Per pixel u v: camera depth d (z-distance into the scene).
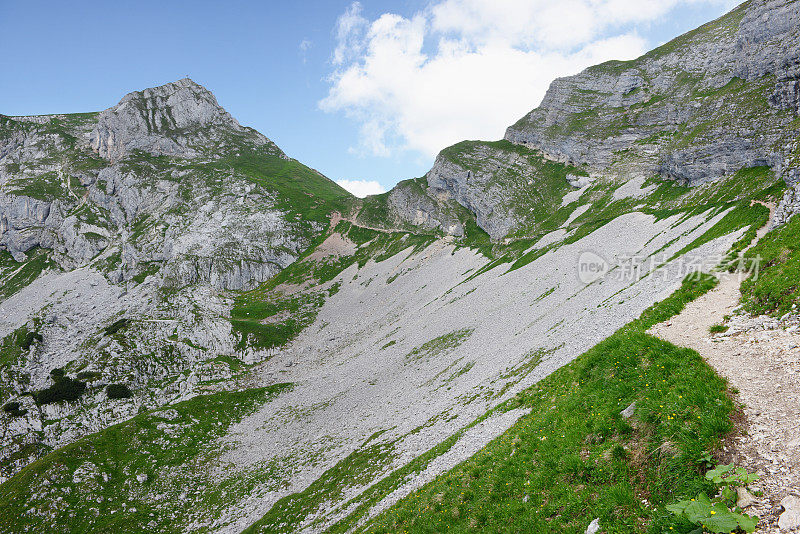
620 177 136.25
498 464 18.31
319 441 68.69
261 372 120.69
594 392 17.50
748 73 115.44
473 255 151.00
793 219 28.00
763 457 10.05
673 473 10.98
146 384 118.88
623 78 180.75
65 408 110.06
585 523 11.66
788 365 13.34
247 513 55.88
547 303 68.12
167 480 72.88
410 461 37.16
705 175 97.00
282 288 186.25
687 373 14.41
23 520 64.88
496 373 48.75
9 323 194.12
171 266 199.38
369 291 167.88
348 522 32.69
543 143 187.38
